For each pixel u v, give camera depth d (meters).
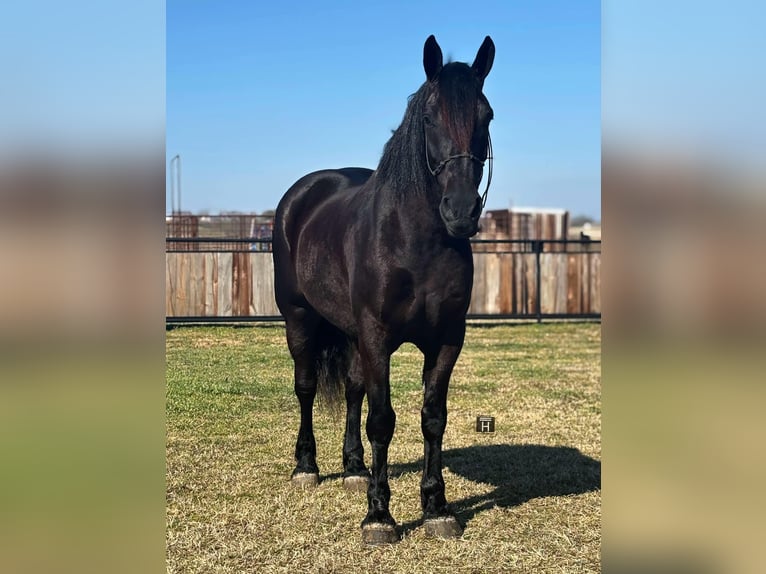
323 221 4.18
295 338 4.52
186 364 8.44
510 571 3.14
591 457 4.91
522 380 7.82
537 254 12.93
